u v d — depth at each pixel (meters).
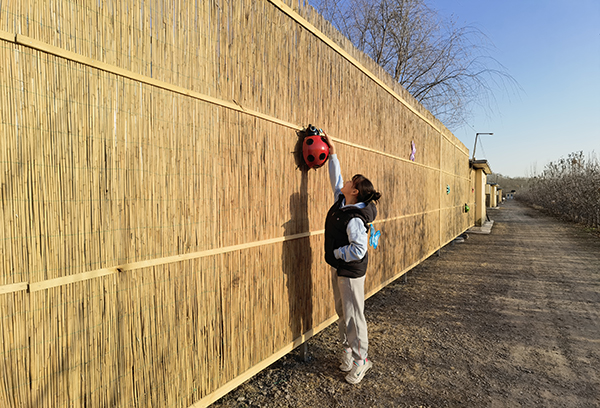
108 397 1.68
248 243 2.53
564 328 4.36
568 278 6.98
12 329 1.37
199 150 2.14
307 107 3.22
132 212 1.77
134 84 1.77
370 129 4.60
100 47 1.63
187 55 2.05
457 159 11.34
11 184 1.36
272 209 2.79
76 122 1.55
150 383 1.87
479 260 8.80
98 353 1.64
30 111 1.41
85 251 1.59
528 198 44.12
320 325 3.50
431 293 5.85
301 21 3.08
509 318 4.69
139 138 1.80
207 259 2.20
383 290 6.03
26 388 1.41
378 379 3.07
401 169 5.85
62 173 1.51
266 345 2.76
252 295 2.60
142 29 1.81
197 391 2.15
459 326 4.38
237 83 2.41
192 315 2.11
